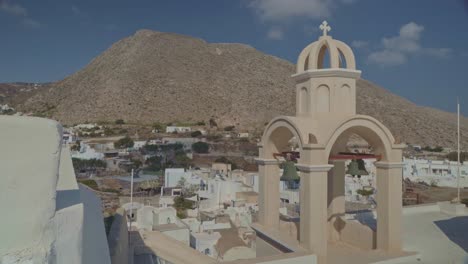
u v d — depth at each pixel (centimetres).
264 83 17250
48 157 318
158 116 14400
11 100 19525
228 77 17425
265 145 998
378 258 852
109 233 877
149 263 1216
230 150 10144
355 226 1010
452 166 6412
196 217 3825
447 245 961
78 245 361
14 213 305
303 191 827
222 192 4797
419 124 14538
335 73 862
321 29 928
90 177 6800
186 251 1422
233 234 3172
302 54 961
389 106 16238
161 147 9469
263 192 1009
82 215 378
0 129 300
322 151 809
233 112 15025
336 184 1059
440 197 4991
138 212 2478
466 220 1238
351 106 893
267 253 966
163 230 2105
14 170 306
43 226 316
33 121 310
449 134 13825
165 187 5644
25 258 297
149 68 17138
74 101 16075
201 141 10656
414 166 6694
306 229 816
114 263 696
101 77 17400
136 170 7569
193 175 5866
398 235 886
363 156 906
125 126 12794
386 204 885
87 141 10312
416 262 852
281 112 15025
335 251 945
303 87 927
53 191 325
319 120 866
